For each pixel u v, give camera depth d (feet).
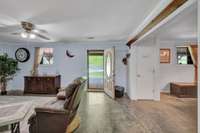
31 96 19.76
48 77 21.72
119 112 13.56
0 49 23.88
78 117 11.16
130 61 18.97
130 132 9.57
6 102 16.47
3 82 21.21
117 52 23.07
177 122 11.25
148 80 18.22
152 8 9.68
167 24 8.79
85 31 16.21
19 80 24.50
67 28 14.85
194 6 6.13
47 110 8.44
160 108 14.80
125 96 20.39
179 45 21.83
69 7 9.52
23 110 8.14
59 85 23.50
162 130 9.87
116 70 22.97
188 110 14.15
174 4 6.97
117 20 12.29
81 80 9.95
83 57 23.80
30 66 24.38
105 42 23.26
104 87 23.06
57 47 24.09
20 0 8.44
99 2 8.80
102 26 14.21
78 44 23.79
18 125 8.05
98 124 10.84
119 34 17.94
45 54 24.29
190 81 21.84
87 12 10.39
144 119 11.85
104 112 13.56
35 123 8.60
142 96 18.35
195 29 14.58
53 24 13.32
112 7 9.55
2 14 10.69
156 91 17.94
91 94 21.65
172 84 21.27
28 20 12.09
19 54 24.30
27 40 21.88
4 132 8.57
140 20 12.29
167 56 22.07
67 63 24.02
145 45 18.10
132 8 9.65
